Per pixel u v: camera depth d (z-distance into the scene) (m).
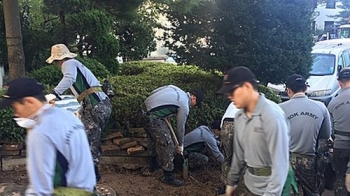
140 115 5.14
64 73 4.68
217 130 6.05
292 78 4.04
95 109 4.82
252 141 2.82
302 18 7.16
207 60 7.08
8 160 5.53
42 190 2.36
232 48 6.88
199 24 7.14
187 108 5.10
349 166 3.99
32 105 2.46
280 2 6.86
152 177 5.51
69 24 9.01
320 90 9.70
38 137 2.37
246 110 2.87
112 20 9.95
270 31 6.87
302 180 3.96
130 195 4.92
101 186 5.04
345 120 4.36
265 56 6.91
